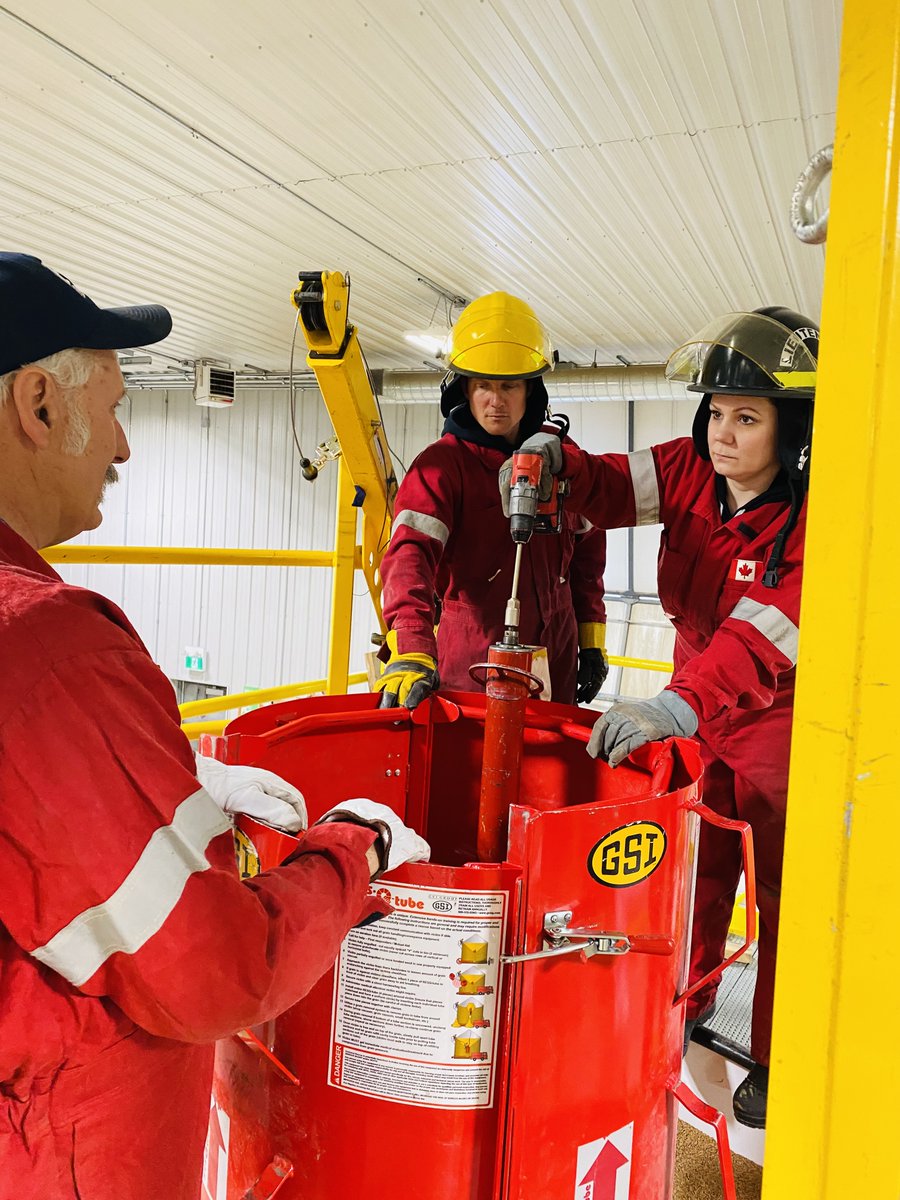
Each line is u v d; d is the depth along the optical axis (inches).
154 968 26.5
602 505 68.2
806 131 129.8
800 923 29.6
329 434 360.5
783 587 58.2
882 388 26.6
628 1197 44.9
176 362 335.6
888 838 28.2
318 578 369.4
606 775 58.6
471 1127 39.7
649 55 114.0
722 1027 84.0
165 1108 32.1
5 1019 27.1
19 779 25.2
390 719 61.0
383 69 121.4
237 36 115.6
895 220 26.0
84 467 32.1
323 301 88.9
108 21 113.7
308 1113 41.1
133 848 26.1
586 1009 40.6
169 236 195.5
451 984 38.5
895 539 27.3
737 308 218.8
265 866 39.1
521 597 78.1
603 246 182.4
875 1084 28.6
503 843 49.4
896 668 27.8
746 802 66.1
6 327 28.7
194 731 116.4
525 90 124.3
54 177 165.0
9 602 26.5
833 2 100.3
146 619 408.5
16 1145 28.4
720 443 60.4
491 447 76.8
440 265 203.0
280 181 161.3
